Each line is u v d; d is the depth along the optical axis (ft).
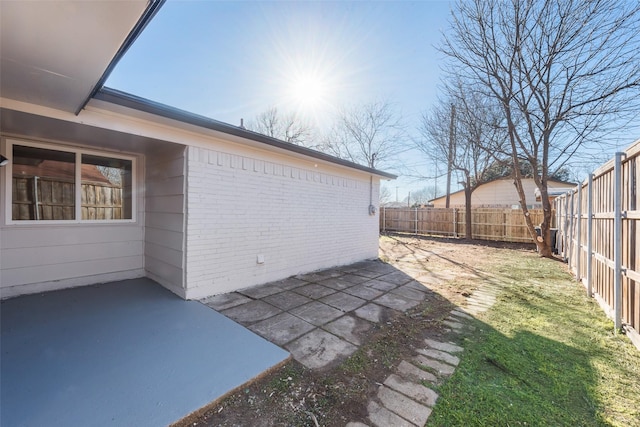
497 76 26.07
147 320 10.36
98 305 11.67
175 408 5.90
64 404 5.93
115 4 4.61
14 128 10.67
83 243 14.16
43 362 7.50
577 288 15.92
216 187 13.55
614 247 10.83
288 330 9.93
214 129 12.27
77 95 8.21
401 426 5.64
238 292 14.19
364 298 13.76
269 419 5.82
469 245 34.91
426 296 14.26
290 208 17.61
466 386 6.94
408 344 9.13
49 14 4.75
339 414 5.97
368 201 25.26
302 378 7.22
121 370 7.22
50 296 12.60
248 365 7.55
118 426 5.40
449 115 40.68
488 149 29.86
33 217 12.77
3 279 12.11
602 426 5.69
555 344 9.18
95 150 14.08
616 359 8.27
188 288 12.57
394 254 28.14
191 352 8.18
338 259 21.85
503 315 11.76
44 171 12.92
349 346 8.89
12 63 6.38
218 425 5.66
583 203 16.85
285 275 17.37
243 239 14.82
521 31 24.26
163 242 14.20
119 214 15.30
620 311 10.27
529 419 5.85
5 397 6.10
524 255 27.50
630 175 9.71
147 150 14.60
